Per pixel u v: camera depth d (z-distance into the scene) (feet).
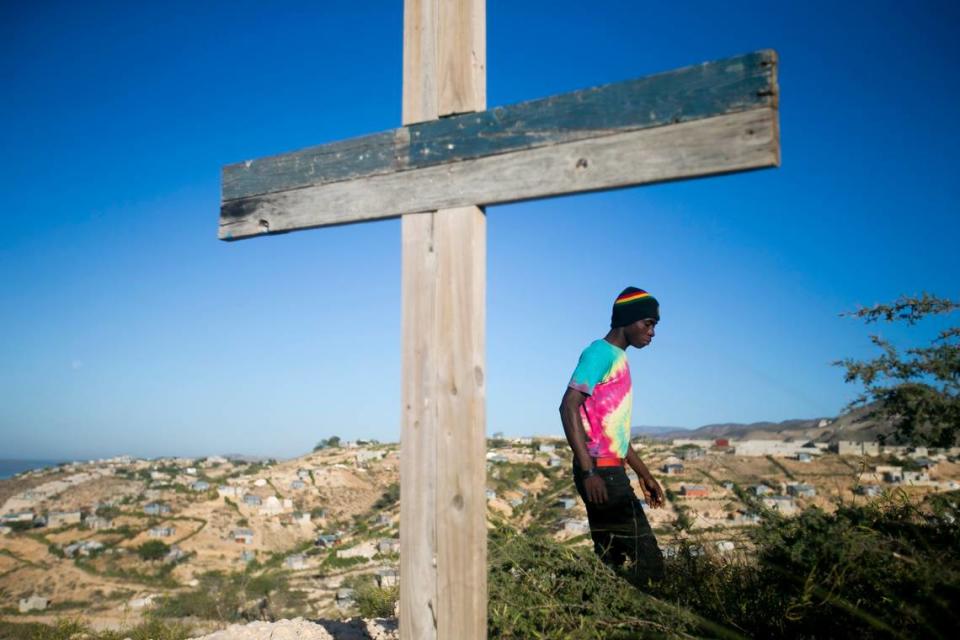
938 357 9.43
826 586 8.72
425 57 9.34
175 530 258.98
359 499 305.53
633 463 13.43
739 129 6.96
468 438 8.51
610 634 9.19
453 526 8.52
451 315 8.73
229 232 10.85
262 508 288.92
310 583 102.68
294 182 10.27
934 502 8.61
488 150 8.59
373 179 9.53
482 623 8.29
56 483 344.69
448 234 8.82
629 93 7.64
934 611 7.81
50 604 170.81
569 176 7.95
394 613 18.31
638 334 12.79
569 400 12.16
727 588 10.28
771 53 6.87
